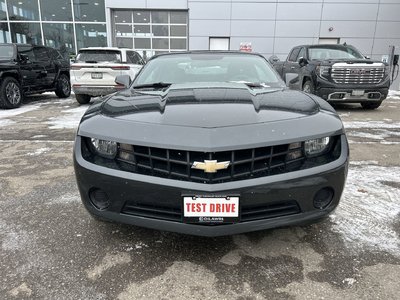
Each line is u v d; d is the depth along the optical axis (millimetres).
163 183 2047
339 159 2229
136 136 2117
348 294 1929
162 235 2562
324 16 16875
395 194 3270
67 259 2271
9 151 4934
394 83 16625
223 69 3572
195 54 3885
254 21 16953
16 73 9234
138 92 2949
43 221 2785
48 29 18266
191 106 2354
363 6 16766
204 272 2141
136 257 2297
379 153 4707
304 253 2326
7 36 18375
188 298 1918
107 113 2393
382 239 2482
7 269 2172
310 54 9258
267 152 2092
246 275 2107
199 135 2033
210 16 16984
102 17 17875
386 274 2096
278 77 3531
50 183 3637
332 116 2395
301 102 2551
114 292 1966
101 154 2246
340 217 2809
